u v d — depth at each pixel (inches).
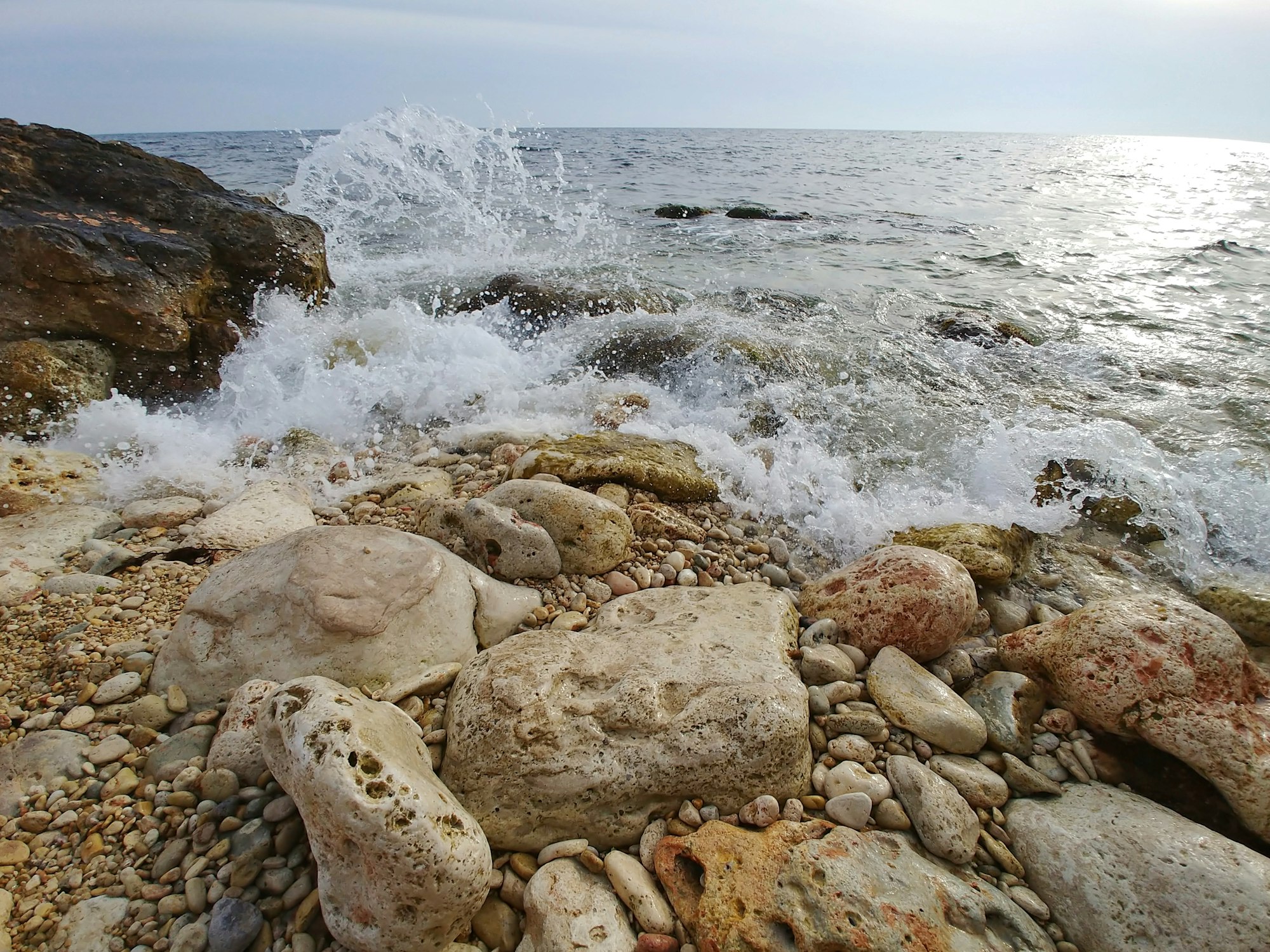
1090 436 187.0
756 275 357.1
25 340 183.3
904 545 143.9
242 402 205.6
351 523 151.3
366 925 70.6
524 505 137.6
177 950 72.2
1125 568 151.4
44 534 138.9
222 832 83.0
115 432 179.5
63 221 203.9
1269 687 100.2
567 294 284.2
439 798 74.5
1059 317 303.0
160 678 102.3
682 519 156.8
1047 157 1441.9
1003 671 114.6
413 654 104.6
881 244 454.0
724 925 74.4
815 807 90.0
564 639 105.8
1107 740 101.5
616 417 200.4
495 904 79.6
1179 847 80.7
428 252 377.1
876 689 107.3
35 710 98.7
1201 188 845.2
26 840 82.0
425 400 211.0
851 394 216.4
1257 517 162.6
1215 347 267.1
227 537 138.0
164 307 203.9
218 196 244.2
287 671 99.2
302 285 250.7
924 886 78.4
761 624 111.7
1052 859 84.2
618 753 88.1
